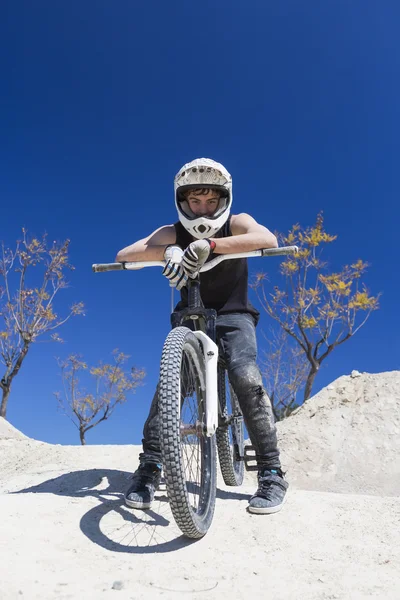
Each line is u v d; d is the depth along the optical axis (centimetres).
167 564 228
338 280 1492
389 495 744
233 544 250
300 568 227
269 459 308
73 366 1820
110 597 195
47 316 1501
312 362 1532
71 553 234
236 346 313
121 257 317
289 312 1527
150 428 309
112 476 367
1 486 424
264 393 308
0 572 205
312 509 294
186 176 308
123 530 262
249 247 296
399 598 200
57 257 1560
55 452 634
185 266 284
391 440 839
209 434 271
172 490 229
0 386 1513
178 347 251
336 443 855
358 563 233
